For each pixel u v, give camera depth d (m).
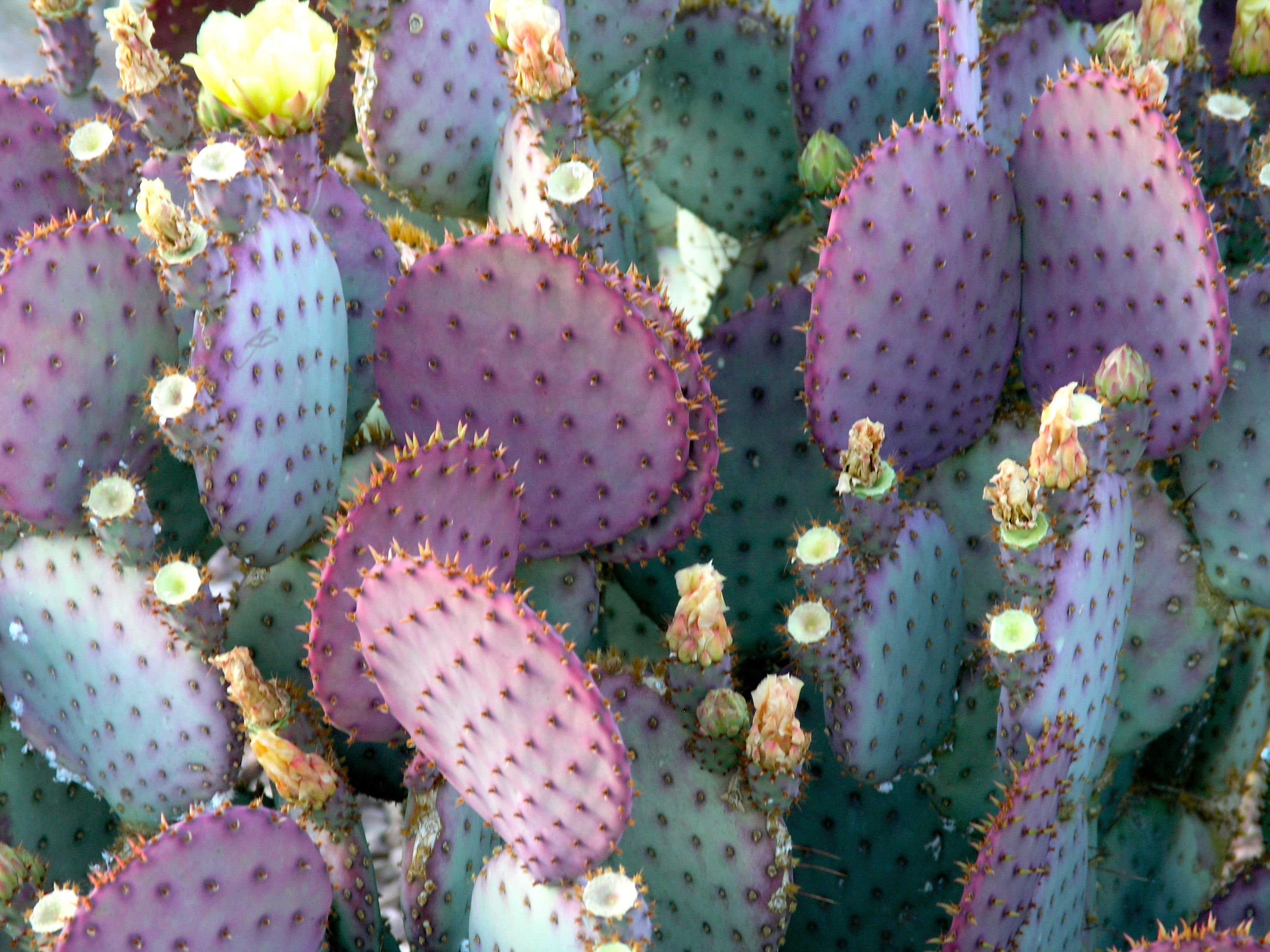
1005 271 1.68
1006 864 1.54
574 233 1.65
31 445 1.57
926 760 1.69
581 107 1.67
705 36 1.88
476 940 1.54
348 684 1.57
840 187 1.76
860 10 1.79
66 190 1.72
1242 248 1.79
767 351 1.71
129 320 1.59
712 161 1.94
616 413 1.61
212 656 1.60
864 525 1.60
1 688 1.64
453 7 1.70
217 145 1.55
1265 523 1.66
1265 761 1.75
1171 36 1.74
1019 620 1.55
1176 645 1.69
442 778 1.58
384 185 1.76
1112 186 1.64
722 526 1.73
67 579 1.60
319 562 1.63
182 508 1.67
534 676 1.45
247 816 1.52
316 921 1.55
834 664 1.61
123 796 1.63
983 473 1.71
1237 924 1.71
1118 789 1.76
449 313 1.61
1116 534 1.58
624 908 1.48
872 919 1.72
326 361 1.62
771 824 1.58
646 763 1.58
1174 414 1.65
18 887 1.58
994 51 1.80
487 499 1.58
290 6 1.59
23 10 3.20
